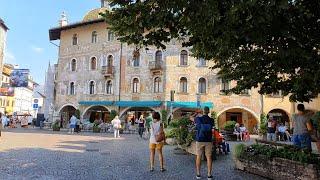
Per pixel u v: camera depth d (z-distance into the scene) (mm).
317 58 8516
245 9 6266
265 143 12375
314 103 34844
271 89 11227
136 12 8047
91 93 44250
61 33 47875
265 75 10797
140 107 41094
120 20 8359
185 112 39594
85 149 17312
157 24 8195
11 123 44281
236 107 38750
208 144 9953
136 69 41625
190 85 39375
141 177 9867
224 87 39031
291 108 38594
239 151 11727
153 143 11109
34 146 17906
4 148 16469
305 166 8828
